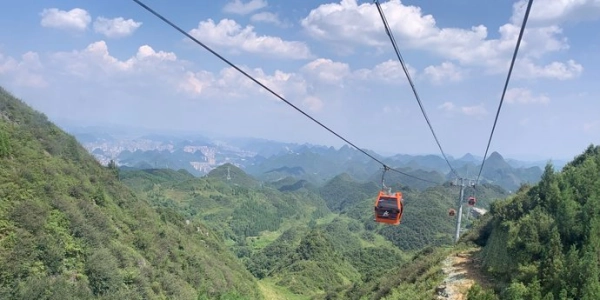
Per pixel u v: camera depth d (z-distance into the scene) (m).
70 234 57.69
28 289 46.72
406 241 185.50
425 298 35.28
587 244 27.41
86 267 55.91
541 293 25.72
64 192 64.56
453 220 194.25
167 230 93.25
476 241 52.31
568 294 24.39
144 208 93.19
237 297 79.88
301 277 135.75
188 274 80.81
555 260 26.88
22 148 65.56
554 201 32.91
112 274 57.78
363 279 94.75
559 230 29.56
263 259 182.00
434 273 41.25
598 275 24.80
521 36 10.21
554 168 37.94
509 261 32.84
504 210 39.28
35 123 82.06
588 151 42.38
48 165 66.75
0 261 47.16
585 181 33.59
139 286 61.81
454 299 32.38
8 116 76.50
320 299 96.94
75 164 80.56
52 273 51.47
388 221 31.41
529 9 8.97
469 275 37.00
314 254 153.75
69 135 92.50
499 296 29.50
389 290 48.56
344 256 174.25
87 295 51.91
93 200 72.12
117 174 101.62
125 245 69.12
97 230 64.19
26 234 51.00
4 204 52.50
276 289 127.62
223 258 117.81
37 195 57.78
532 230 30.91
